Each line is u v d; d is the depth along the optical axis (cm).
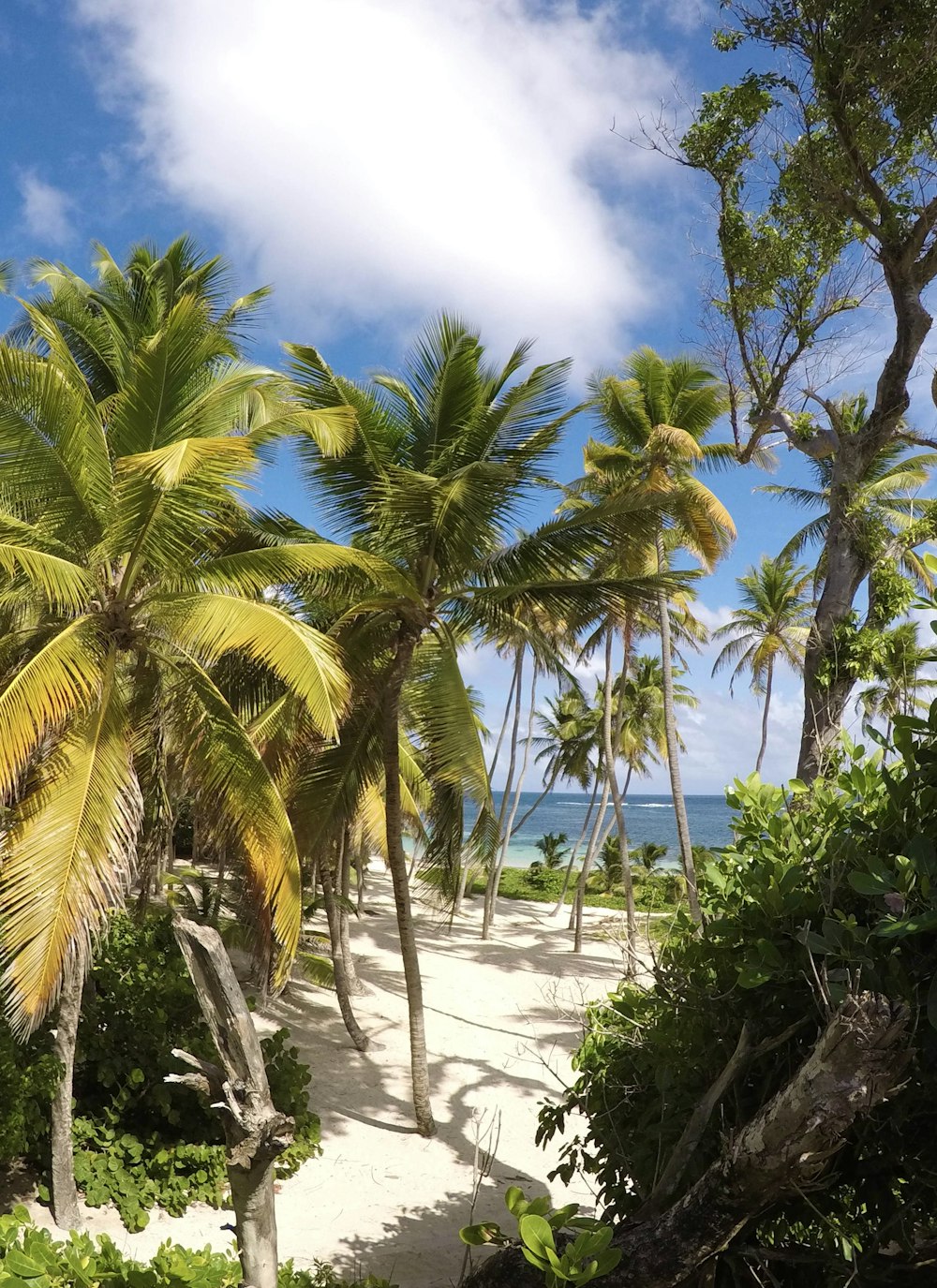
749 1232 289
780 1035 283
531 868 4316
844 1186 291
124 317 1747
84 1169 891
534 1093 1390
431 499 1135
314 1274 805
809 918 307
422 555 1200
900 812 297
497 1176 1095
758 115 1150
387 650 1310
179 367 937
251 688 1248
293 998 1694
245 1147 261
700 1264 256
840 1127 207
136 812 862
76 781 818
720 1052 334
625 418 1978
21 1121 798
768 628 4128
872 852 303
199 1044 1022
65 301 1609
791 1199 278
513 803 2716
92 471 937
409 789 1703
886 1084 206
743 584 4153
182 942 265
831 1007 243
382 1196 1011
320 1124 1182
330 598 1252
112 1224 858
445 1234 930
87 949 775
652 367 1930
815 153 1147
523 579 1199
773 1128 219
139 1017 1017
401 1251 881
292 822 1235
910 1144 271
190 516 906
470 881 3628
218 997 263
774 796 389
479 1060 1514
